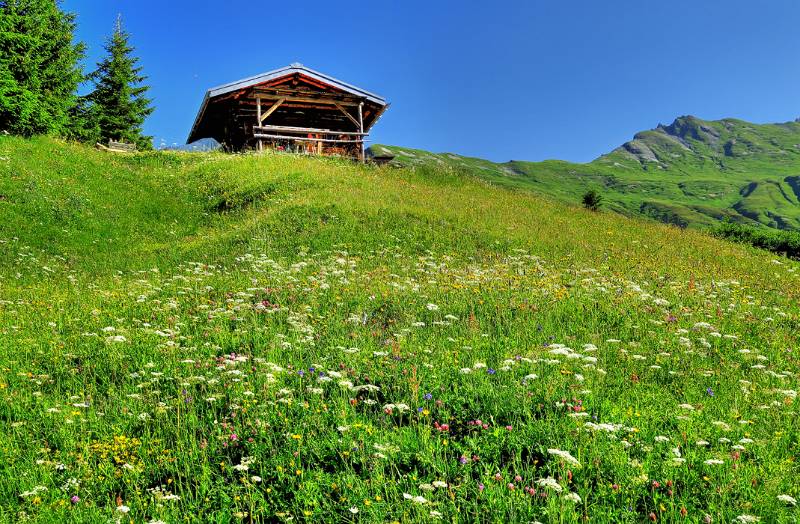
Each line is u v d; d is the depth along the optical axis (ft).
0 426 21.68
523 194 105.81
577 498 15.20
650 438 19.98
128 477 18.53
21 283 49.85
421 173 108.99
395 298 40.37
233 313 35.78
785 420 21.61
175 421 22.48
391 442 19.75
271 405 22.80
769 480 17.04
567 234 72.49
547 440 19.69
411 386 23.44
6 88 94.38
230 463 19.04
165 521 16.01
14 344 31.04
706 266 61.67
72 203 74.69
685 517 15.48
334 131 123.44
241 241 62.49
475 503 16.26
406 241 63.10
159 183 94.38
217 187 88.84
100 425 22.00
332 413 22.17
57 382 26.37
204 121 135.23
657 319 36.50
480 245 63.62
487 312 37.24
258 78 111.86
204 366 27.53
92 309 38.96
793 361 29.76
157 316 37.04
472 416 22.07
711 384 26.13
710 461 16.78
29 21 103.04
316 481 17.88
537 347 29.60
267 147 117.39
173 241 70.54
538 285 44.80
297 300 40.34
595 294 42.57
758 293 49.39
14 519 16.16
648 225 87.86
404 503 16.42
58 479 18.40
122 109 168.66
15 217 67.00
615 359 29.12
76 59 117.50
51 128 105.70
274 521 16.76
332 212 69.36
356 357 28.02
